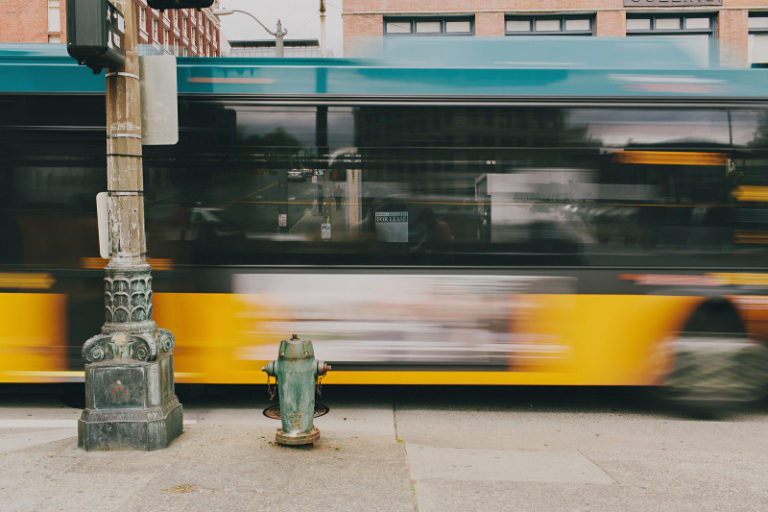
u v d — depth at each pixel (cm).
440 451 458
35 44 543
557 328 542
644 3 1983
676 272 542
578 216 542
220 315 540
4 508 342
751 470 425
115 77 435
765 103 543
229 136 539
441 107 540
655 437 518
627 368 544
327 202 540
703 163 542
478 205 540
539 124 542
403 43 557
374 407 605
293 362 445
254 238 539
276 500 356
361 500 357
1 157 538
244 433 481
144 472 394
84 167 538
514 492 376
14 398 621
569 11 1995
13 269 540
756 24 1998
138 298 441
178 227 539
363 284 539
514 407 609
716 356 544
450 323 540
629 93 542
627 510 355
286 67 540
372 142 539
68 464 407
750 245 542
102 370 434
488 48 555
